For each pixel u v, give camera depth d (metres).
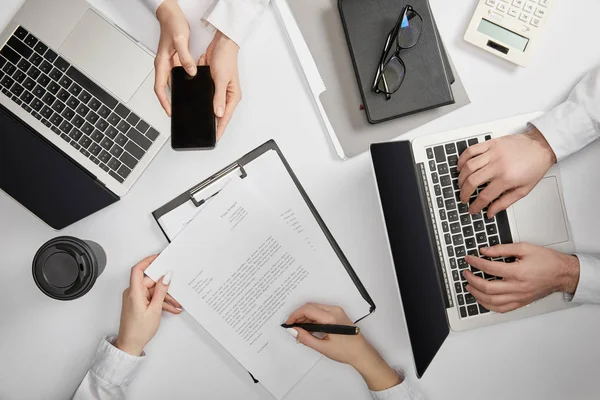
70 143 0.85
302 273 0.88
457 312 0.86
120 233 0.89
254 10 0.85
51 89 0.85
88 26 0.86
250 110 0.89
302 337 0.86
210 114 0.83
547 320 0.89
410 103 0.85
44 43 0.86
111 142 0.85
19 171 0.86
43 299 0.90
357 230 0.89
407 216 0.76
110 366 0.86
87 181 0.85
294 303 0.88
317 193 0.89
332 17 0.88
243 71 0.89
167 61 0.84
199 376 0.90
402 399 0.86
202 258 0.87
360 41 0.85
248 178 0.88
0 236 0.90
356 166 0.89
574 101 0.85
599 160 0.88
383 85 0.84
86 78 0.85
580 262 0.85
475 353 0.90
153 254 0.89
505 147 0.84
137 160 0.86
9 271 0.90
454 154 0.85
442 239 0.85
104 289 0.90
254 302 0.88
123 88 0.86
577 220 0.88
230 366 0.90
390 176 0.75
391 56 0.85
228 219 0.87
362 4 0.85
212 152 0.89
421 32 0.85
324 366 0.90
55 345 0.90
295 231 0.88
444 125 0.89
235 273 0.88
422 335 0.73
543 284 0.84
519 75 0.89
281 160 0.88
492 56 0.89
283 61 0.89
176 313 0.89
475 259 0.84
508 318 0.86
